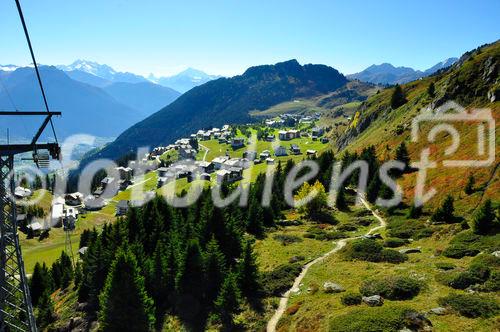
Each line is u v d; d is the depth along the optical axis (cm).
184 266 5419
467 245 4822
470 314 3198
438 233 5872
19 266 3130
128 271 4778
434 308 3416
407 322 3228
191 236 6706
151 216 7969
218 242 6456
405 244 5897
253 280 5047
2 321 3050
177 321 5025
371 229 7506
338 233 7306
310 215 9050
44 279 7756
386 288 3997
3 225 3023
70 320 5803
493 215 5112
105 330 4728
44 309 6300
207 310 5034
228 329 4431
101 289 5944
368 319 3350
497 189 6612
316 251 6359
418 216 7356
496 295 3431
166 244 6756
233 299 4609
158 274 5697
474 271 3831
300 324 3906
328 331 3416
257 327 4269
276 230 8081
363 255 5381
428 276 4184
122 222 7800
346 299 3984
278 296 4872
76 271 7456
